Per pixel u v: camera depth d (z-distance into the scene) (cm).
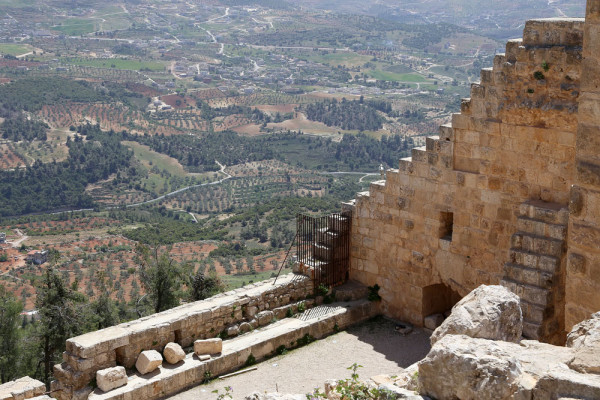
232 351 1942
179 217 16975
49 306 3041
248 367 1970
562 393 763
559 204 1825
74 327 3069
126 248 11575
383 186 2283
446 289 2314
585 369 808
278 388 1831
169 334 1933
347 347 2119
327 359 2031
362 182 18575
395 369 1961
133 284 7738
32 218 16562
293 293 2297
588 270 1063
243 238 11119
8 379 3256
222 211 17338
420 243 2206
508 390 822
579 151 1046
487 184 1988
